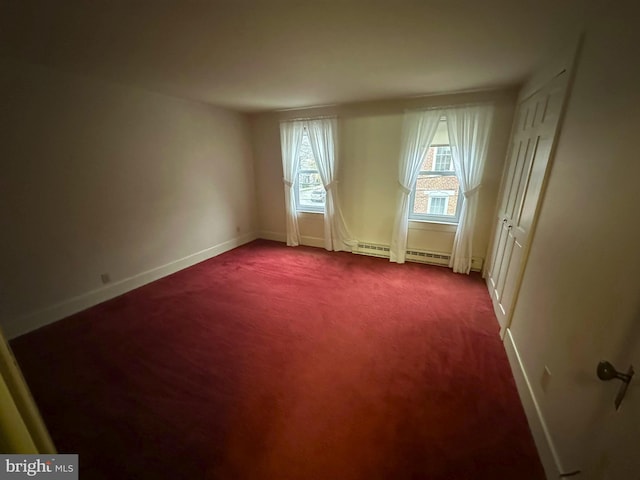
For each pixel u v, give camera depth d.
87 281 2.72
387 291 3.07
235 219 4.53
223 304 2.81
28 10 1.36
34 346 2.16
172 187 3.45
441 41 1.75
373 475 1.27
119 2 1.30
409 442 1.42
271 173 4.64
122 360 2.01
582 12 1.38
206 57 2.02
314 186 4.44
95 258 2.77
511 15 1.43
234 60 2.09
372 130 3.69
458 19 1.48
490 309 2.69
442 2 1.32
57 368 1.93
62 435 1.45
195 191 3.77
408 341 2.23
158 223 3.34
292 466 1.32
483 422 1.52
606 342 0.97
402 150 3.51
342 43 1.78
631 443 0.78
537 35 1.64
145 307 2.75
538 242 1.76
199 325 2.45
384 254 4.11
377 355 2.07
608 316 0.98
